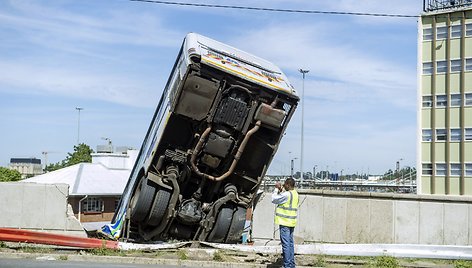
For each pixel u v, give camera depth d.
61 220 13.89
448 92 52.88
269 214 14.11
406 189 59.56
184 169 12.28
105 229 14.53
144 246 12.14
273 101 11.62
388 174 87.00
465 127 52.03
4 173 57.88
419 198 13.94
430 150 53.53
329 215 14.23
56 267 10.29
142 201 12.25
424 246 12.24
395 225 14.00
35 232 12.09
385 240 14.02
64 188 14.02
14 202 13.91
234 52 12.59
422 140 53.88
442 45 53.28
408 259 12.18
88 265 10.65
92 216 43.03
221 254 11.62
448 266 11.48
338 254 12.27
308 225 14.27
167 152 12.13
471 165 51.59
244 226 12.91
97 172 46.16
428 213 13.88
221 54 11.80
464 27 52.41
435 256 12.12
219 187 12.64
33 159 123.62
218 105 11.41
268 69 12.47
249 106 11.56
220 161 12.02
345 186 59.81
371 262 11.62
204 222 12.52
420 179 53.81
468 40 52.22
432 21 53.84
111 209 44.62
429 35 53.97
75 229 13.89
